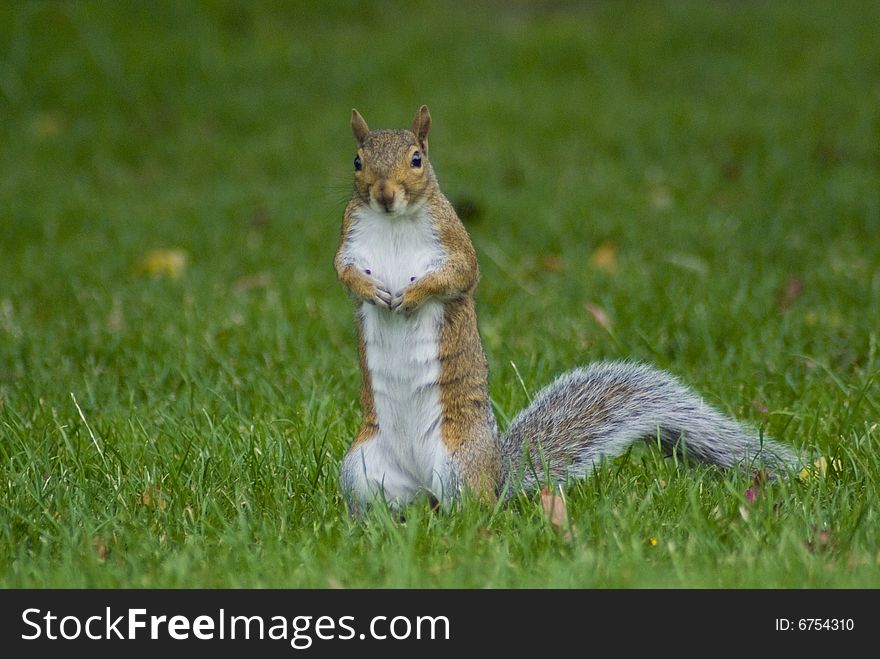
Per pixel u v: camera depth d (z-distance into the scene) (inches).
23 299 500.1
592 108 810.8
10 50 891.4
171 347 421.4
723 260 530.3
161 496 292.2
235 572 248.4
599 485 297.1
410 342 292.0
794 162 705.6
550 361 398.9
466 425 293.4
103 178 756.6
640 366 332.8
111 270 546.3
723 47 942.4
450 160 729.6
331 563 247.9
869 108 794.8
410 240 295.1
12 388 399.9
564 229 590.6
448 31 984.9
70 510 279.3
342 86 883.4
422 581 238.8
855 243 553.9
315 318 452.1
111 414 359.9
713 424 316.8
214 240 596.1
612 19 1021.2
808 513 269.3
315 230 605.9
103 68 889.5
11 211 647.1
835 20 989.8
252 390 387.5
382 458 296.8
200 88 877.8
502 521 273.6
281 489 291.7
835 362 403.5
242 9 1015.0
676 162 716.0
